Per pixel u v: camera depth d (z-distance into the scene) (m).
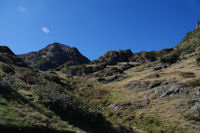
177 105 20.62
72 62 115.75
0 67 22.22
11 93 13.30
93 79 55.22
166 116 18.83
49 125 10.44
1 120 8.23
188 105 19.62
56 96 15.77
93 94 33.56
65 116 13.70
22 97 13.77
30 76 23.80
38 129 9.41
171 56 63.09
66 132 10.71
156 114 20.00
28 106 12.31
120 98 29.09
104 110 24.89
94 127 14.66
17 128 8.43
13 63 36.56
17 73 23.39
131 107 23.91
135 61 93.62
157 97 25.50
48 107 13.81
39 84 21.67
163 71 44.97
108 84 44.66
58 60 157.75
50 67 124.31
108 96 31.73
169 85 28.31
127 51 113.31
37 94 16.20
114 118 21.12
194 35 106.00
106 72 62.16
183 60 55.41
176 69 43.09
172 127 16.27
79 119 14.62
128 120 20.14
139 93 30.00
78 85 43.34
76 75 73.31
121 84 39.66
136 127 17.94
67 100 15.95
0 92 12.38
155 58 82.12
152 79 36.38
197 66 39.12
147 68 60.94
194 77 29.05
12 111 9.95
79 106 16.11
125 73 59.47
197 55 54.28
